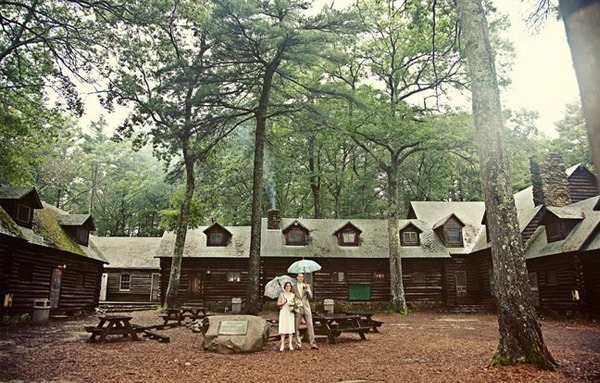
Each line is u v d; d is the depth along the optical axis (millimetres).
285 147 35906
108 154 56062
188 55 23328
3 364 8281
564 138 39094
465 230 31891
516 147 23922
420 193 44344
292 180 43094
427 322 19250
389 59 31328
